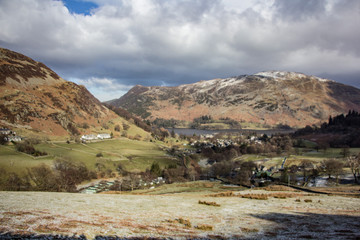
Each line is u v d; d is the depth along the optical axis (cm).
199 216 2769
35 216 2091
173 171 15262
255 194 5431
